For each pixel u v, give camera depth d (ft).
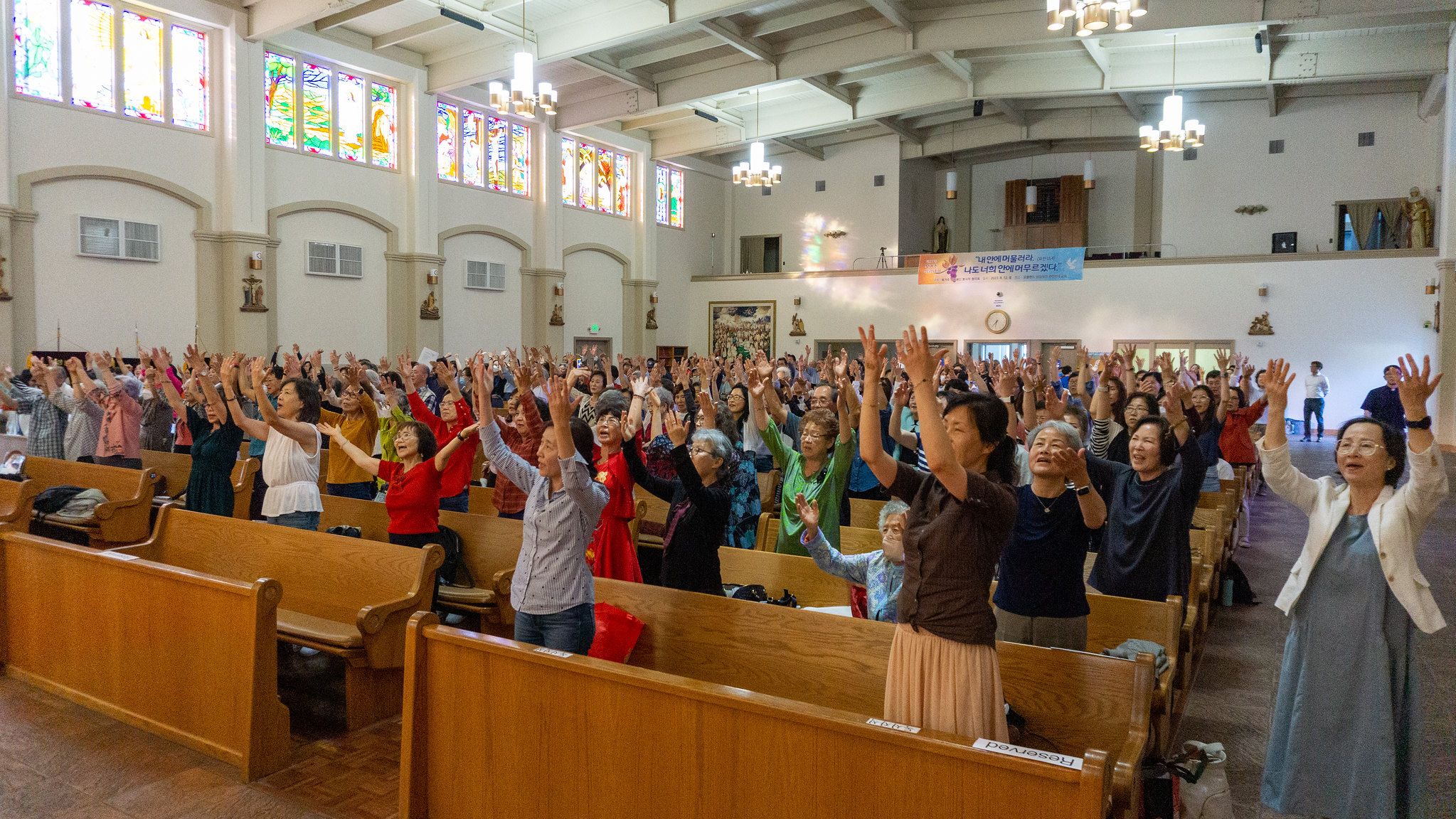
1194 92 63.72
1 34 36.94
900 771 6.63
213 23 43.78
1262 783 9.68
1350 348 56.49
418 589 12.30
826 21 49.19
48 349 39.04
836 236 76.38
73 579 12.55
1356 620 8.88
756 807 7.25
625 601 11.52
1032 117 68.28
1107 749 8.40
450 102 56.59
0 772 10.46
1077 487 9.16
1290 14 40.24
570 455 9.71
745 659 10.51
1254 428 57.00
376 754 11.16
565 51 47.98
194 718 11.12
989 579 7.11
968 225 78.95
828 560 10.71
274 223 47.14
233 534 14.84
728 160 81.20
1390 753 8.70
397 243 53.67
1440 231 54.19
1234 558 23.13
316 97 49.37
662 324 74.38
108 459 21.75
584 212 66.39
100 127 40.55
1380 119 60.90
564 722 8.27
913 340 6.83
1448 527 26.68
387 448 19.94
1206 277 60.03
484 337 59.57
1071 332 63.87
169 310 43.52
